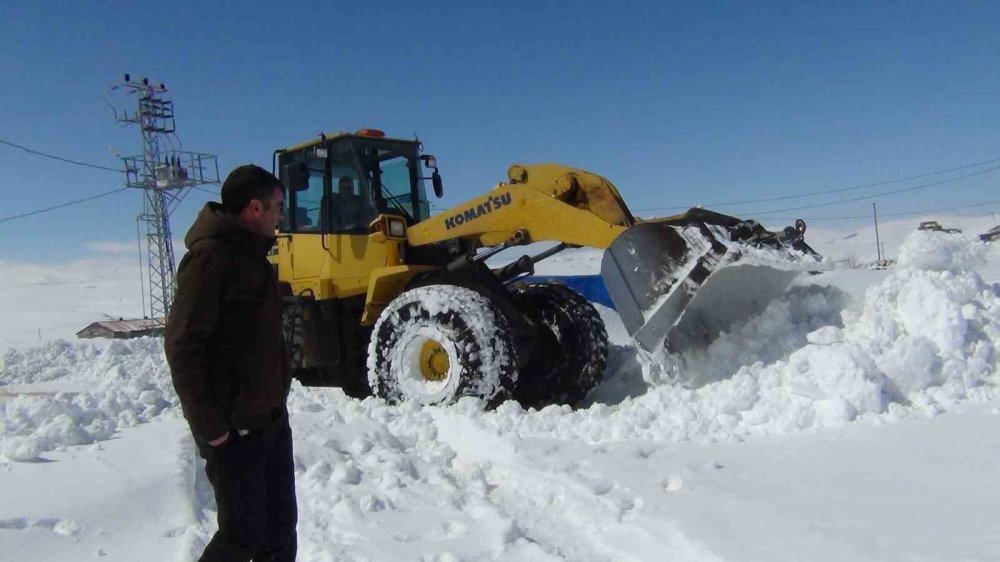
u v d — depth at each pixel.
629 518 2.95
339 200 6.75
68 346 9.42
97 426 4.62
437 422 4.84
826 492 2.89
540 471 3.58
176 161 24.62
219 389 2.29
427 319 5.59
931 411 3.76
